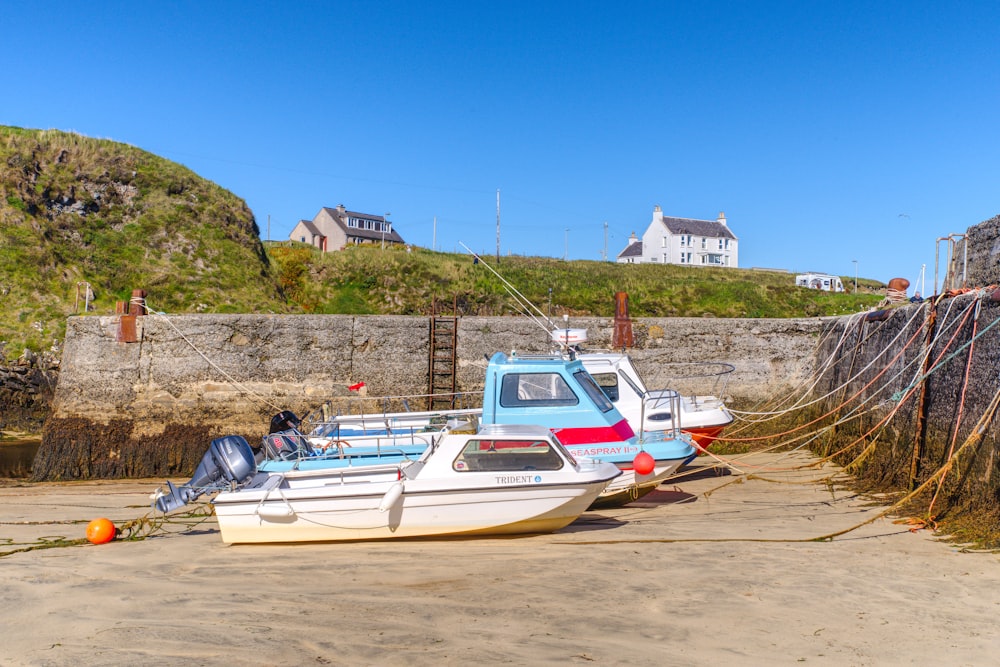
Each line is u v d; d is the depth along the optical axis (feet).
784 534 27.02
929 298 34.58
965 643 16.29
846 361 45.47
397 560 23.48
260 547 25.79
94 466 45.88
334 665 14.85
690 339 51.70
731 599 19.21
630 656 15.34
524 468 26.35
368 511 25.57
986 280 31.55
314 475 27.17
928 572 21.68
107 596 19.75
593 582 20.72
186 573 22.22
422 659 15.12
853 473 39.19
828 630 17.06
